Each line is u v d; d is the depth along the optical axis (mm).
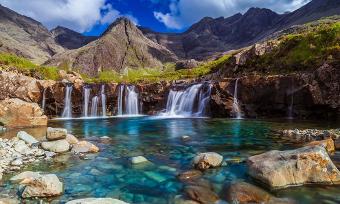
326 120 29203
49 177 10102
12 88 36281
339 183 10172
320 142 14688
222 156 14328
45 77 52750
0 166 12773
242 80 35344
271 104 33688
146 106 44094
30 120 26953
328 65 30078
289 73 35375
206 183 10672
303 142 17656
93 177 11766
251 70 44844
